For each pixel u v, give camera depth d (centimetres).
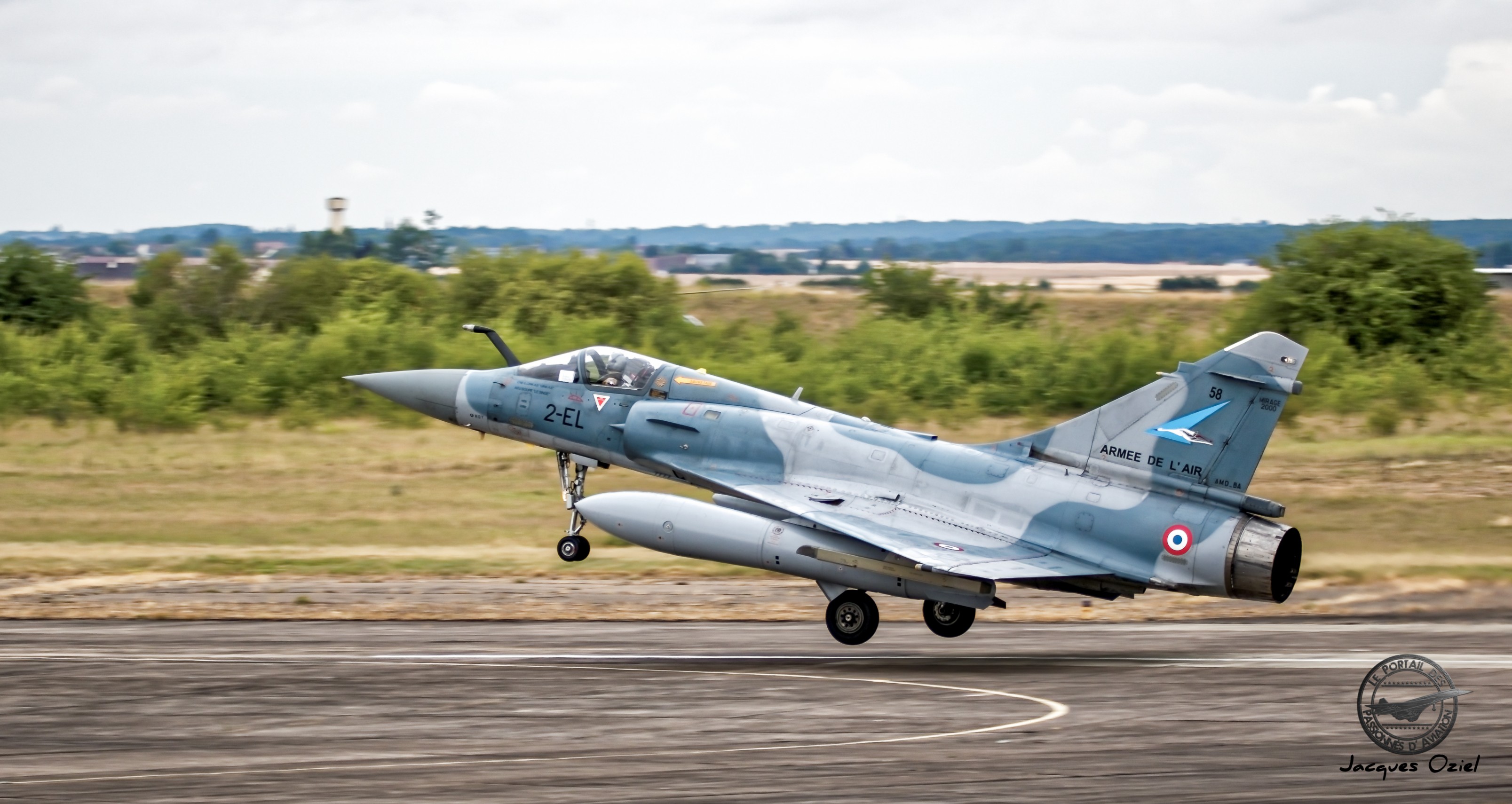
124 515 8506
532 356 15125
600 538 8038
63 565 7019
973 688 4516
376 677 4647
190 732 3869
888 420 13062
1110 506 5025
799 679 4662
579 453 6250
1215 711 4141
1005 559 4866
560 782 3328
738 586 6756
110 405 12569
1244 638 5550
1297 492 9300
